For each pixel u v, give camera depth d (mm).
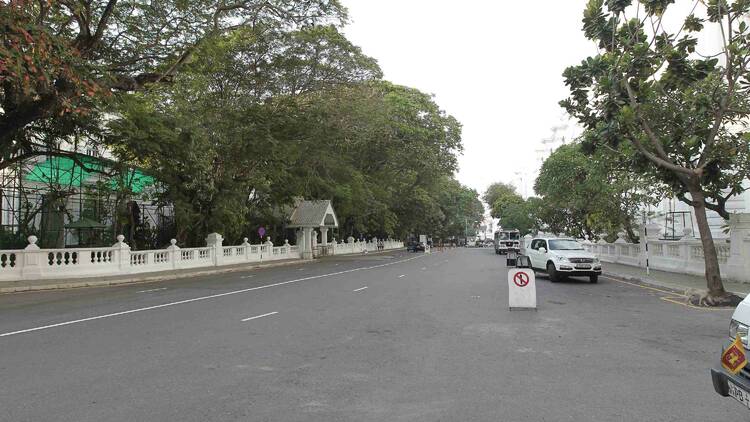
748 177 17234
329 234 67188
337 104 36750
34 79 14078
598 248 35219
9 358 7848
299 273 27516
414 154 52906
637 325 10812
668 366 7410
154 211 37906
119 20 20250
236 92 34156
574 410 5543
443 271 28062
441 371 7152
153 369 7234
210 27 21672
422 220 78438
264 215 43781
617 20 14656
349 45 35688
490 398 5961
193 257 31109
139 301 15070
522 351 8375
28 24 13539
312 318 11711
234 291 17875
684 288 16922
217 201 33531
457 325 10797
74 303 14750
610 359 7832
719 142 15695
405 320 11430
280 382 6625
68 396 6020
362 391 6246
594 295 16375
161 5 20422
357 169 54500
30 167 30109
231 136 32531
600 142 15594
